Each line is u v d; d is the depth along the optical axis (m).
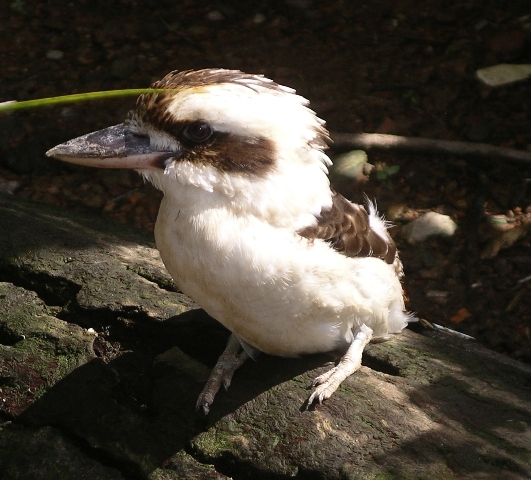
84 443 5.20
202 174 4.58
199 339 5.68
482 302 8.48
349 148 9.91
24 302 6.05
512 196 9.44
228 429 4.96
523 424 4.79
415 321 6.28
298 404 4.96
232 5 12.38
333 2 12.21
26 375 5.52
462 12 11.84
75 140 4.82
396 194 9.57
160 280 6.08
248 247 4.59
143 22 12.19
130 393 5.39
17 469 5.15
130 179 10.22
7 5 12.64
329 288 4.79
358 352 5.17
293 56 11.31
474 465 4.47
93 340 5.69
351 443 4.68
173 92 4.57
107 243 6.61
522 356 7.91
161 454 4.98
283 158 4.64
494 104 10.52
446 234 9.06
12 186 10.01
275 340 5.03
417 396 5.02
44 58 11.72
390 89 10.77
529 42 11.15
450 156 9.87
